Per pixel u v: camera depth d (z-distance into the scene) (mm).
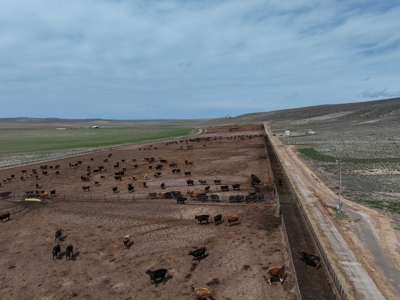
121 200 33938
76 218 28281
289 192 33281
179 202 31781
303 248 19406
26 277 17828
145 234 23734
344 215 25641
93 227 25781
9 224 27234
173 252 20297
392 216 25125
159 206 31031
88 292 16062
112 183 44594
